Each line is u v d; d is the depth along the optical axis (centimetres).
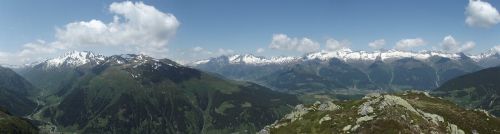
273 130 14688
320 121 13425
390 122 11494
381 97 13775
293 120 15012
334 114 13725
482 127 13600
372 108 12712
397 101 13538
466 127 13275
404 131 11088
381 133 11150
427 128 11631
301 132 13338
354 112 13212
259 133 15138
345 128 12112
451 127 12456
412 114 12375
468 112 15000
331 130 12481
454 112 14812
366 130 11444
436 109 15012
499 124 14175
